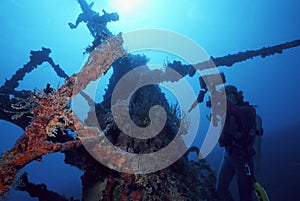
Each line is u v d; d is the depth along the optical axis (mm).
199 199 1784
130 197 1487
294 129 11078
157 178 1469
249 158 2273
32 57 2762
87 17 2309
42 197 2258
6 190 1120
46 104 1193
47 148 1162
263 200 2086
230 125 2277
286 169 4766
